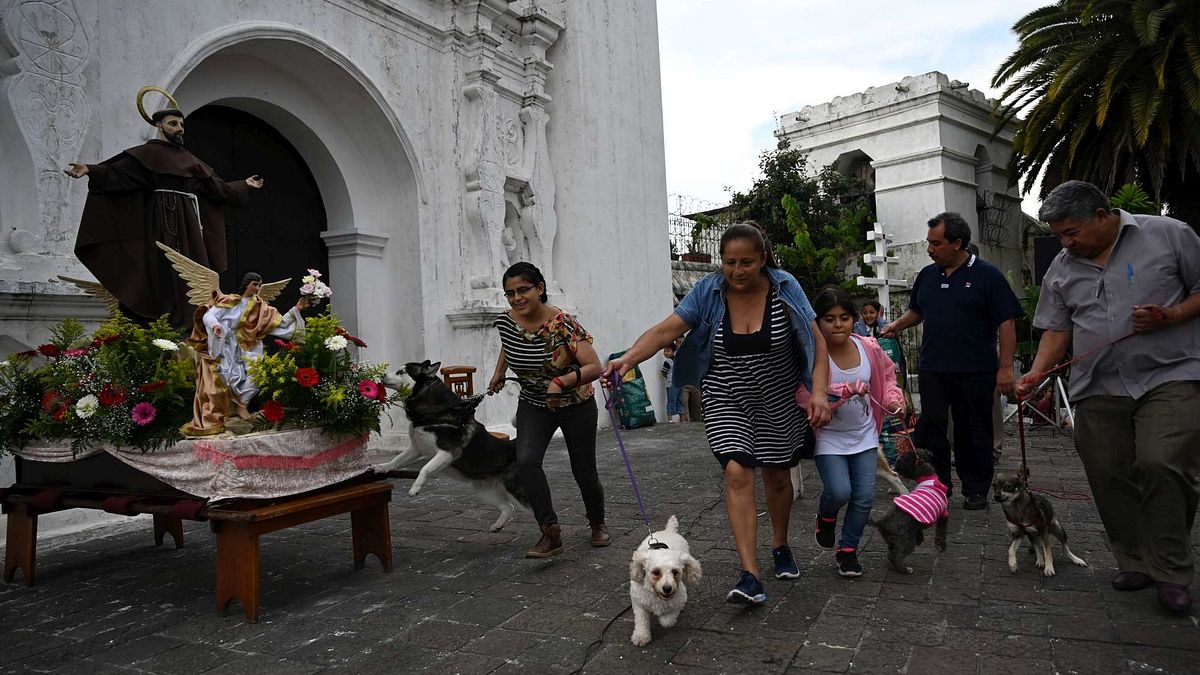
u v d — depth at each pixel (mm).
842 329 3967
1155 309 3393
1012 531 4070
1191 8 13539
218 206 5754
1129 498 3736
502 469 5223
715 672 2990
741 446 3604
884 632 3324
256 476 3859
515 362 4656
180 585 4426
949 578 4051
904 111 22250
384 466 4957
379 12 9180
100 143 6176
